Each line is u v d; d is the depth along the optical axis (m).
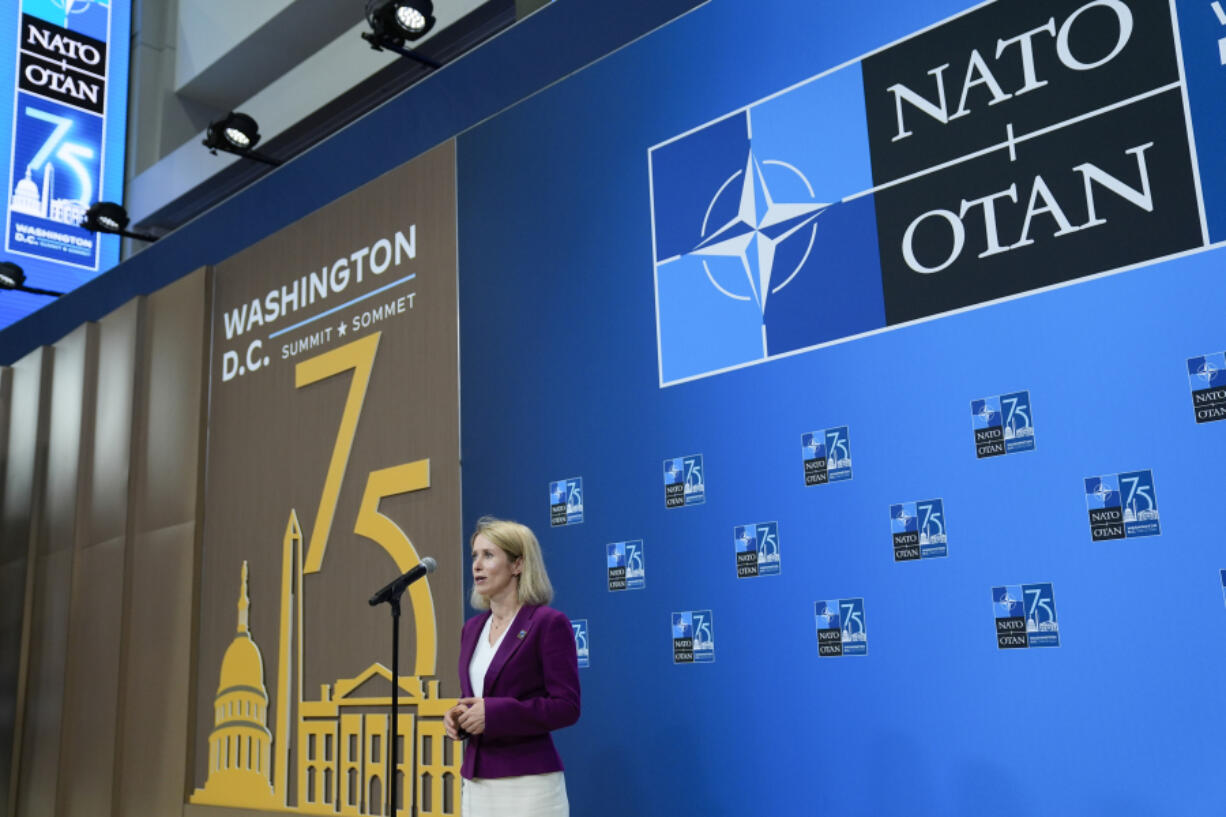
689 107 4.25
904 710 3.34
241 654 5.78
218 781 5.76
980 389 3.31
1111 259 3.10
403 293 5.28
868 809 3.38
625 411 4.24
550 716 3.08
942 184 3.50
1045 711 3.06
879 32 3.73
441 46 7.65
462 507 4.76
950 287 3.43
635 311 4.29
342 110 8.57
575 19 4.78
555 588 4.34
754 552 3.78
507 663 3.18
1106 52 3.19
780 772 3.60
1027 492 3.18
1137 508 2.96
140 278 7.38
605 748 4.09
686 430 4.04
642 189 4.35
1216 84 2.97
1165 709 2.85
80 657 6.96
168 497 6.52
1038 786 3.05
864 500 3.52
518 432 4.60
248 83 10.23
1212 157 2.95
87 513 7.21
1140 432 2.98
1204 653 2.81
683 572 3.96
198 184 9.44
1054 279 3.21
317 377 5.68
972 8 3.51
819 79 3.87
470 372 4.86
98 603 6.88
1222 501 2.82
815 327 3.74
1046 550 3.12
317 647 5.35
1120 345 3.05
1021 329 3.25
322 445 5.57
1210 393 2.88
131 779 6.31
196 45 10.06
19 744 7.32
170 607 6.29
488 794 3.08
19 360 8.38
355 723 5.05
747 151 4.04
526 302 4.68
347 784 5.03
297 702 5.40
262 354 6.11
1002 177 3.36
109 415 7.20
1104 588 3.00
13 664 7.52
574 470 4.37
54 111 10.12
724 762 3.75
